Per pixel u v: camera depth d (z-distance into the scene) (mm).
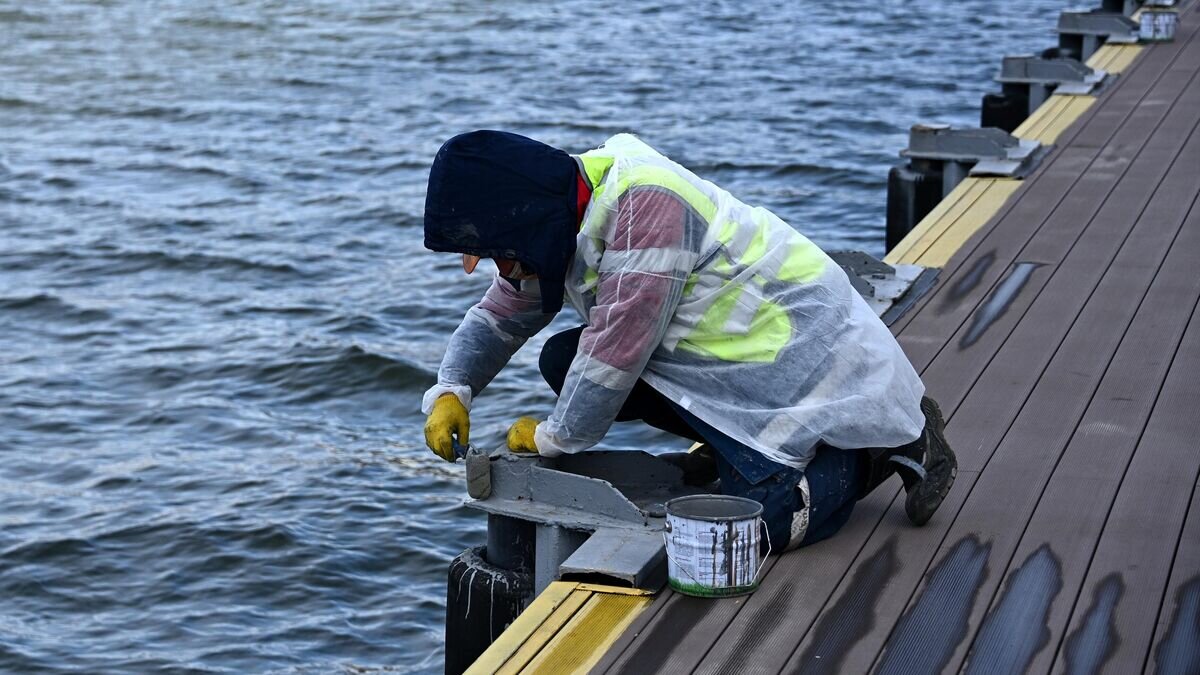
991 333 5664
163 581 7043
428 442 4074
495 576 3963
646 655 3408
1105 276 6301
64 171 14602
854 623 3545
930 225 7102
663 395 3939
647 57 19578
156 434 8609
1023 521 4074
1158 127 8977
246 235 12328
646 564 3684
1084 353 5426
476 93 17688
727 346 3867
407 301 10656
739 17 22641
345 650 6492
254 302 10750
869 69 18656
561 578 3758
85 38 22000
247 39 21625
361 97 17703
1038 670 3354
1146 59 11164
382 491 7879
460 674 4074
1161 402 4945
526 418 4125
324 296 10820
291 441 8516
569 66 19078
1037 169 8117
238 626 6680
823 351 3850
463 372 4141
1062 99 9898
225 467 8172
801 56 19562
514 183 3654
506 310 4121
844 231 12109
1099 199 7480
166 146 15570
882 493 4285
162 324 10336
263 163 14758
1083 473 4395
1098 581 3736
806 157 14336
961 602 3641
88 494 7852
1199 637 3475
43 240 12281
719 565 3615
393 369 9391
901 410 3879
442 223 3660
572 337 4121
